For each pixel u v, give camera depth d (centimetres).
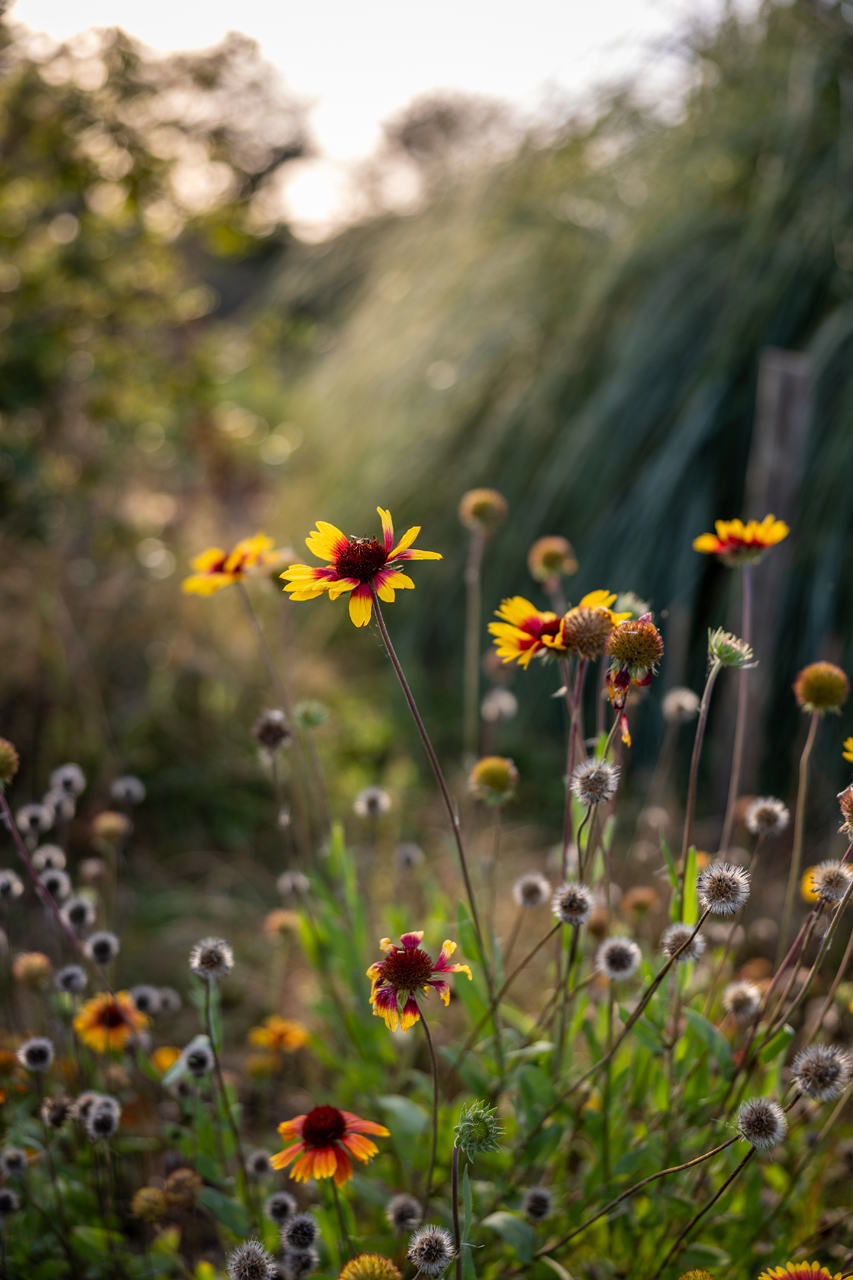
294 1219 134
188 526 558
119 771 387
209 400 506
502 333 570
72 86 417
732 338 460
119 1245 169
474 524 242
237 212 470
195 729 427
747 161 515
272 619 521
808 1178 179
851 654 377
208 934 320
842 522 391
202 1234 198
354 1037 199
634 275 522
